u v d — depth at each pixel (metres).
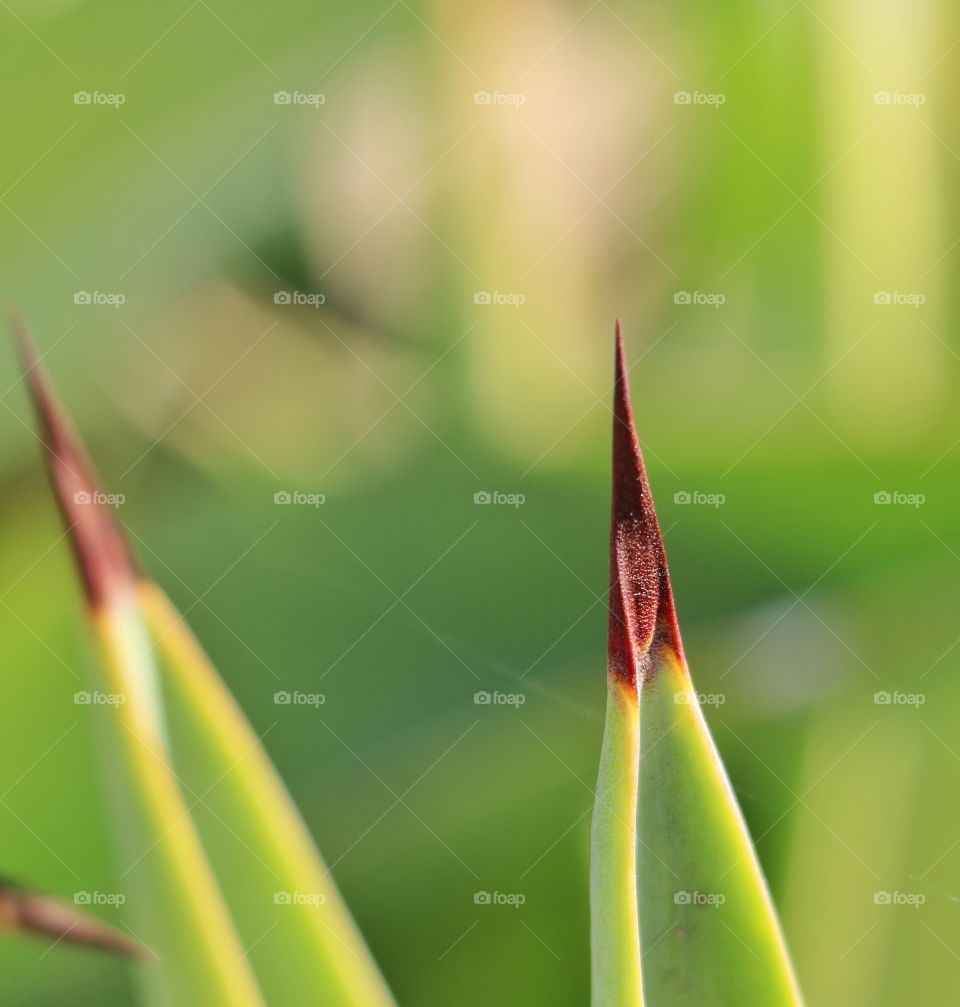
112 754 0.23
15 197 0.30
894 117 0.32
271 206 0.32
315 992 0.23
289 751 0.27
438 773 0.27
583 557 0.29
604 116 0.34
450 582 0.29
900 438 0.30
